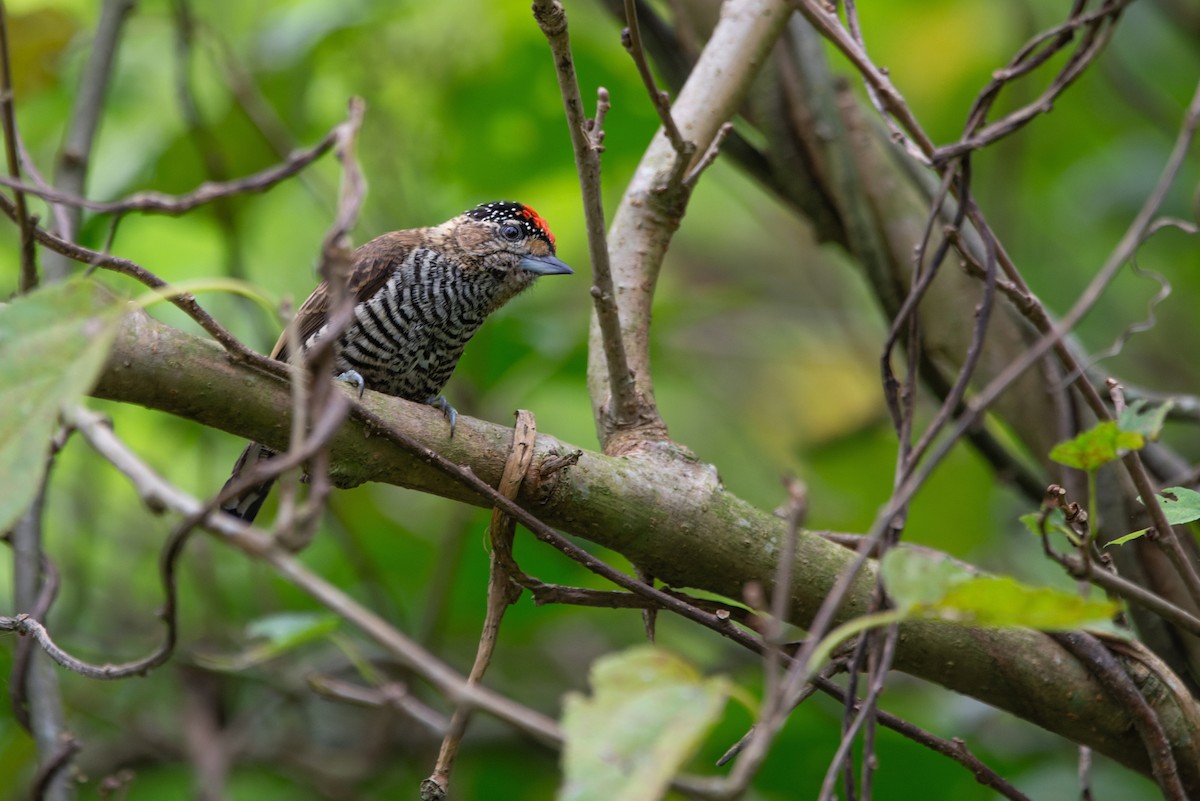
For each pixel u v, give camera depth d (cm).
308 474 661
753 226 1738
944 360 917
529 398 1350
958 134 1545
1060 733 723
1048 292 1526
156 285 591
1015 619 438
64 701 1173
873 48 1550
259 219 1393
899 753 1131
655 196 803
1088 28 698
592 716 399
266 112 1205
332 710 1314
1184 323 1516
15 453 419
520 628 1323
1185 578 626
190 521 418
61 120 1342
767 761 1109
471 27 1271
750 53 822
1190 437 1405
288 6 1373
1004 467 948
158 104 1356
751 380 1602
